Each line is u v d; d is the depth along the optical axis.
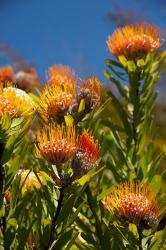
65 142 1.71
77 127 1.88
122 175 2.10
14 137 1.70
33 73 2.23
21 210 1.75
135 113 2.16
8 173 1.73
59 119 1.85
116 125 2.15
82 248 1.90
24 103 1.70
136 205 1.74
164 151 2.17
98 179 2.04
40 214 1.75
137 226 1.75
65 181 1.72
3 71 2.16
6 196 1.80
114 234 1.79
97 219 1.92
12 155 1.78
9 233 1.72
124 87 2.20
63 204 1.72
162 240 1.80
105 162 2.10
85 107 1.89
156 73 2.16
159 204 1.91
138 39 2.07
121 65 2.16
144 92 2.16
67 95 1.85
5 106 1.69
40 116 1.89
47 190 1.75
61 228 1.76
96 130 1.94
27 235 1.73
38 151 1.75
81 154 1.72
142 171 2.07
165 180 2.17
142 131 2.14
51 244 1.73
